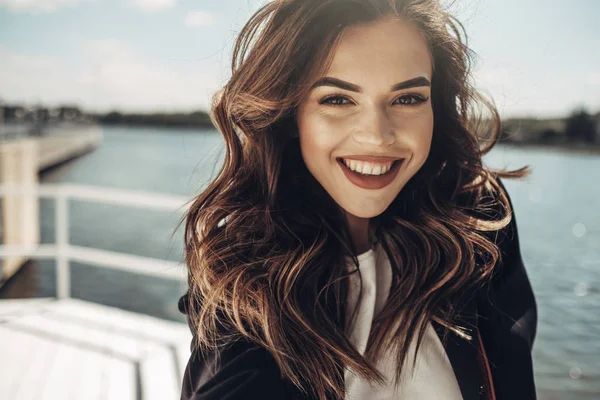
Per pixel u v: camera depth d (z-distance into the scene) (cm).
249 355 87
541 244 1900
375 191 84
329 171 86
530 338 107
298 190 96
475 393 96
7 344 366
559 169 5128
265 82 87
